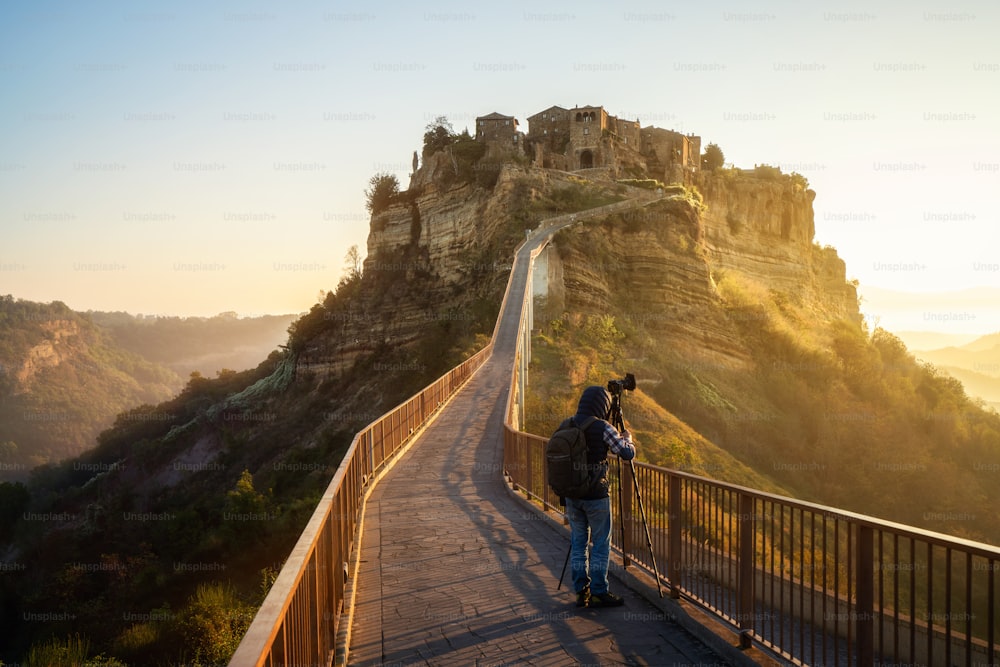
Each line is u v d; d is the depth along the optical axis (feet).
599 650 20.27
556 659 19.61
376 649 20.66
